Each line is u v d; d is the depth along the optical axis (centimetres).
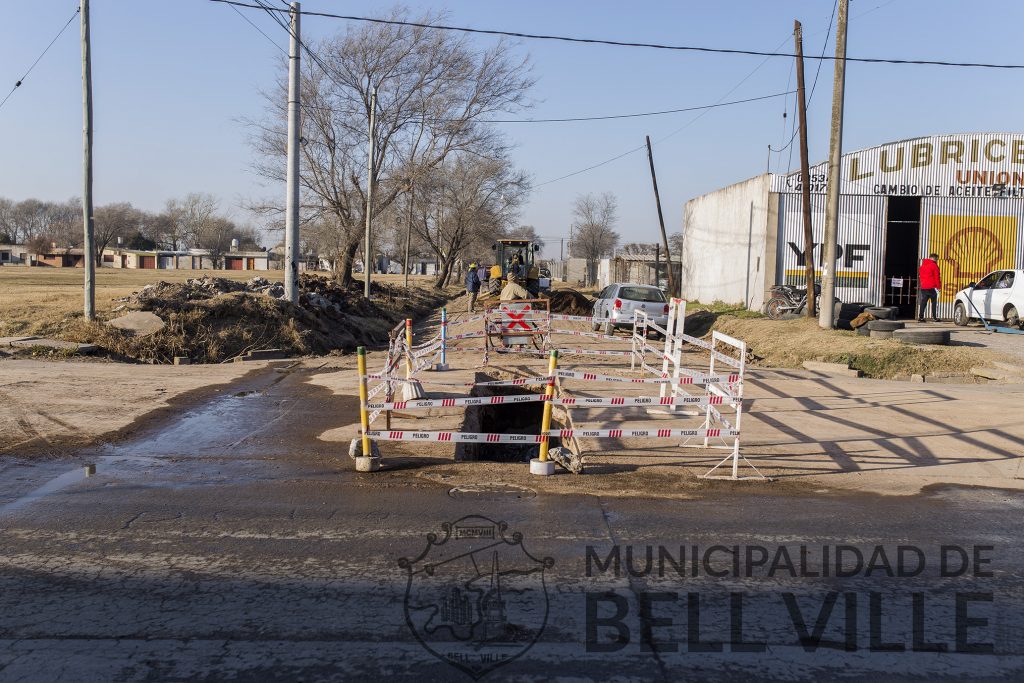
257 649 409
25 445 863
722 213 3447
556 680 381
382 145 4012
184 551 553
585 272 9006
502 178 5769
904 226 3152
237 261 11806
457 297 5622
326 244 4459
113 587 488
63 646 409
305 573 513
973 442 959
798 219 2855
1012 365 1570
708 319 3011
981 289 2242
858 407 1191
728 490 741
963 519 660
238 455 847
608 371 1520
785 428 1033
